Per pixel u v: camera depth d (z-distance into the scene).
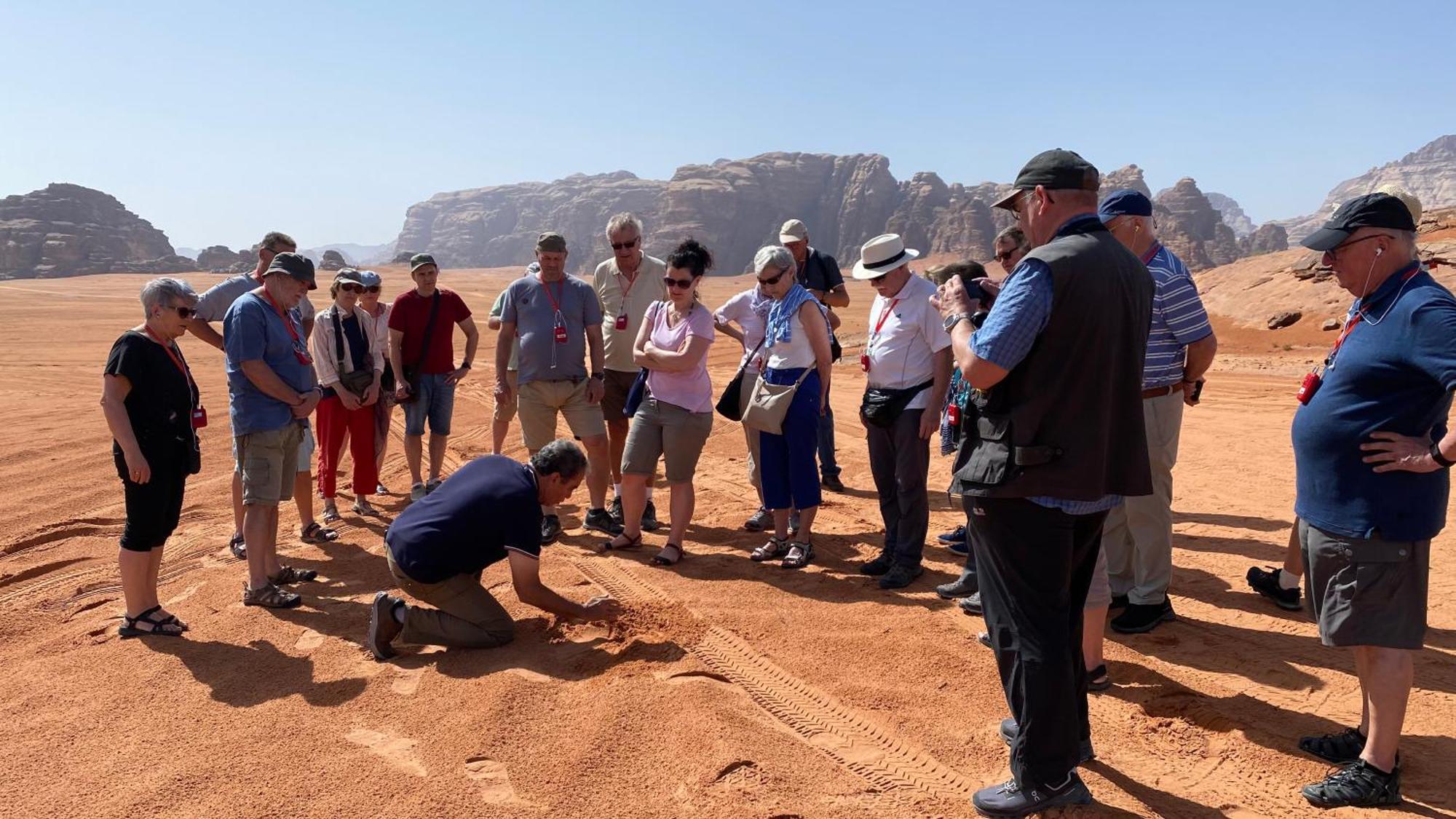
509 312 7.68
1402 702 3.37
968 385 3.33
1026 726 3.24
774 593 5.93
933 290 5.86
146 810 3.54
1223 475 9.57
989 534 3.22
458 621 5.05
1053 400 3.03
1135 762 3.80
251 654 5.12
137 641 5.34
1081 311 2.97
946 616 5.48
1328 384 3.49
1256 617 5.43
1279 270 29.30
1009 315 2.96
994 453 3.13
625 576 6.29
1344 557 3.41
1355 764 3.50
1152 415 5.07
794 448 6.34
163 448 5.35
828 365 6.29
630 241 7.54
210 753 3.97
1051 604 3.20
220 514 8.41
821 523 7.73
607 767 3.79
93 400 16.98
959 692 4.46
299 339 6.20
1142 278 3.20
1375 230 3.33
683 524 6.62
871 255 5.90
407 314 8.46
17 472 10.43
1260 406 14.73
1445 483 3.35
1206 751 3.90
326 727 4.20
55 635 5.53
